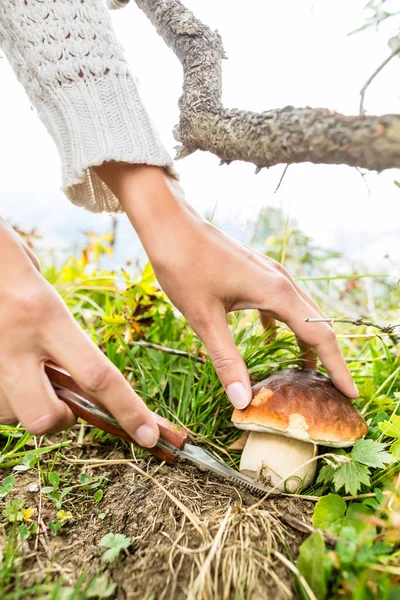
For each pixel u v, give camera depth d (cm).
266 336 40
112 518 30
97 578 25
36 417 24
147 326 47
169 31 32
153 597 24
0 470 34
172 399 43
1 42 32
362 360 43
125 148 29
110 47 31
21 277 24
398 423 30
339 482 28
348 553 23
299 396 31
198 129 28
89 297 60
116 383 25
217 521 27
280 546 26
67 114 30
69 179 31
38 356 25
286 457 31
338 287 62
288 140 23
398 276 36
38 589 24
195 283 31
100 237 73
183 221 31
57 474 33
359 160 21
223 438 38
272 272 32
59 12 30
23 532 28
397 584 23
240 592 23
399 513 26
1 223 25
